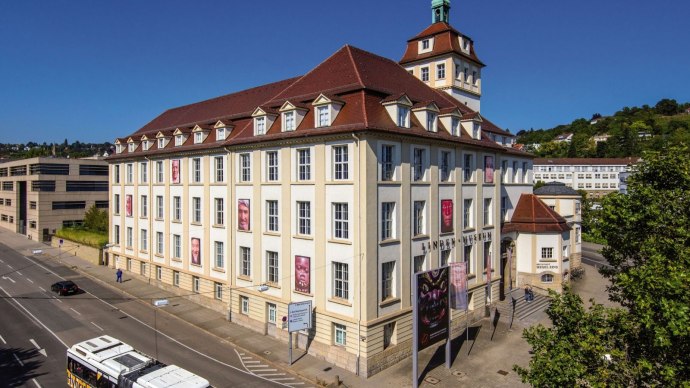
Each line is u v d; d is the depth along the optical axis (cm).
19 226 8919
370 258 2825
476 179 3834
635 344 1598
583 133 19350
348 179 2911
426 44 4991
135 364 2306
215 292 4116
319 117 3092
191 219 4369
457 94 4859
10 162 9275
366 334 2797
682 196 1777
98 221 7000
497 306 4050
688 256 1603
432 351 3198
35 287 4925
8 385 2631
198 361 3019
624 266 1930
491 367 2944
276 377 2806
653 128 16888
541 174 14138
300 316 2975
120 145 5634
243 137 3662
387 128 2889
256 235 3556
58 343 3297
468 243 3722
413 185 3162
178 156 4506
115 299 4462
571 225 5434
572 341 1722
